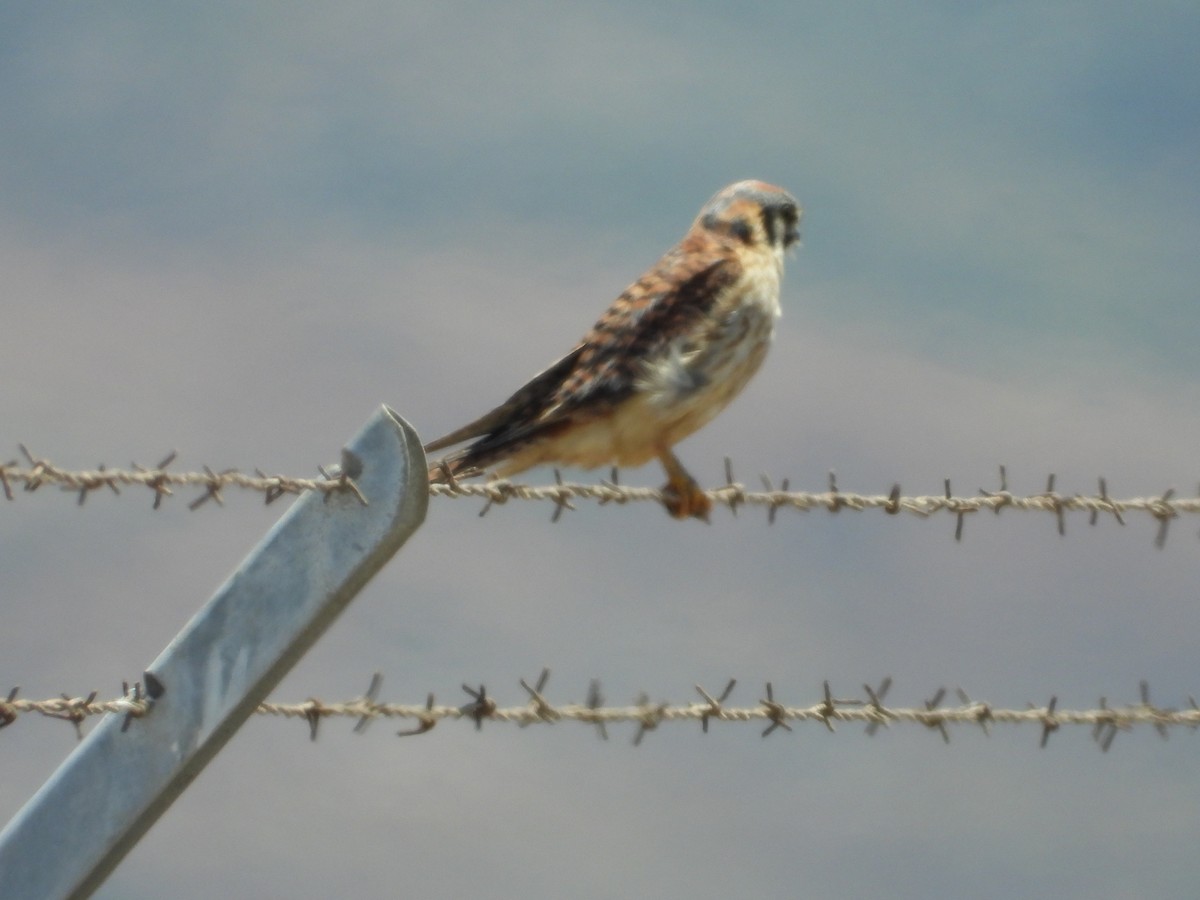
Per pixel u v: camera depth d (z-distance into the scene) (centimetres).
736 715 904
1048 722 978
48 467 785
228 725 712
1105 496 1078
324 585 711
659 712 880
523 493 942
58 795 707
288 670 720
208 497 792
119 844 707
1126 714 993
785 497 1041
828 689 921
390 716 827
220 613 713
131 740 710
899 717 945
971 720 962
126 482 786
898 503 1048
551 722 856
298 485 788
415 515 716
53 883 704
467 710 841
